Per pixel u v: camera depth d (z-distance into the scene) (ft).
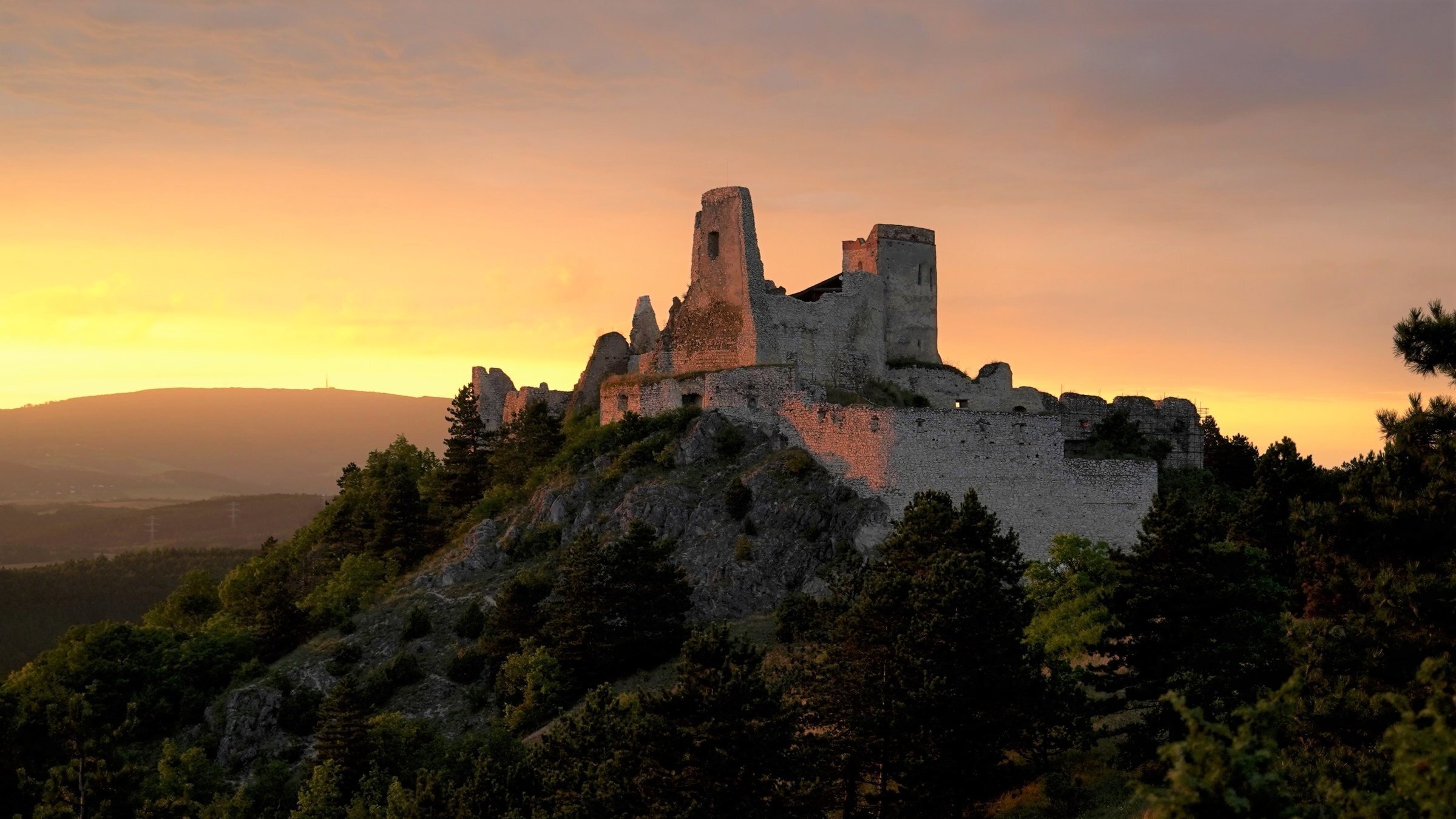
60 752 254.68
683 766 165.89
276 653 321.52
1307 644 157.28
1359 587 166.91
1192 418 386.73
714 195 366.63
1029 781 194.49
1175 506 188.65
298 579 380.99
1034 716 187.42
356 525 386.93
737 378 336.90
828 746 183.42
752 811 163.53
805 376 363.35
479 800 196.13
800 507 306.14
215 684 309.01
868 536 297.74
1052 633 227.81
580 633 262.67
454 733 264.52
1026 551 305.53
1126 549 309.22
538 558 321.11
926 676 180.86
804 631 242.78
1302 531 177.27
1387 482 173.68
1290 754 142.61
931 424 306.35
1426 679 112.47
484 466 403.13
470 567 325.83
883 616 191.93
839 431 315.78
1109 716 215.10
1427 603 153.58
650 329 425.69
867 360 377.09
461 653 287.69
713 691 166.61
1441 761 101.09
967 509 232.53
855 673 190.49
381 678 284.41
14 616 526.57
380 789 227.81
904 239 396.16
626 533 310.86
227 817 239.91
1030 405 394.32
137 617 548.72
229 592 389.60
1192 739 105.70
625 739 177.88
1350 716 144.66
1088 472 311.06
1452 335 163.32
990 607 190.70
